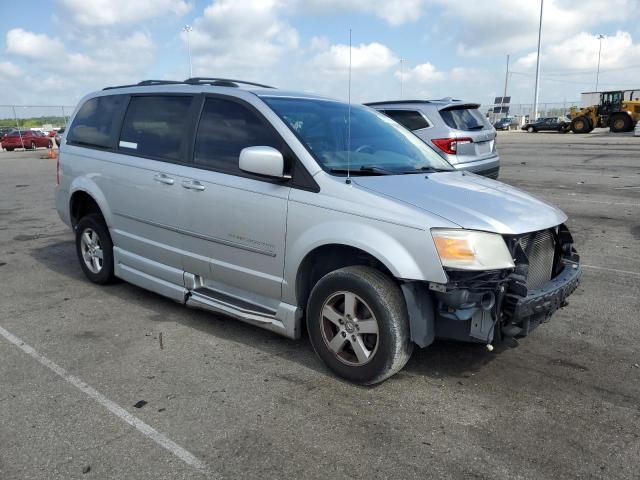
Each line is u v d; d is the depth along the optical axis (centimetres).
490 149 962
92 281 581
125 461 282
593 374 381
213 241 429
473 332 335
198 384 363
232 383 365
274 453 289
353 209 350
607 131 4350
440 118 889
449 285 321
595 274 611
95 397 346
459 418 324
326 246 365
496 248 327
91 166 545
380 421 320
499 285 328
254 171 375
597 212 958
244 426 314
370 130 457
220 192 418
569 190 1212
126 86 557
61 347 421
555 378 375
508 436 306
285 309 392
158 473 273
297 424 316
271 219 387
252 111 417
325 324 373
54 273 625
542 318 357
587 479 271
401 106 924
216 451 291
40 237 828
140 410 330
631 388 362
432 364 394
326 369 385
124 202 506
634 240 760
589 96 4716
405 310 342
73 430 309
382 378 351
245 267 412
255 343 430
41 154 3022
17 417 322
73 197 576
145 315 489
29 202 1198
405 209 337
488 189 397
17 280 598
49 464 279
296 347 422
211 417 323
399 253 331
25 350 416
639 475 274
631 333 451
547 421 322
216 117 442
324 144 400
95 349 418
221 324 468
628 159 1856
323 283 365
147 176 478
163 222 468
